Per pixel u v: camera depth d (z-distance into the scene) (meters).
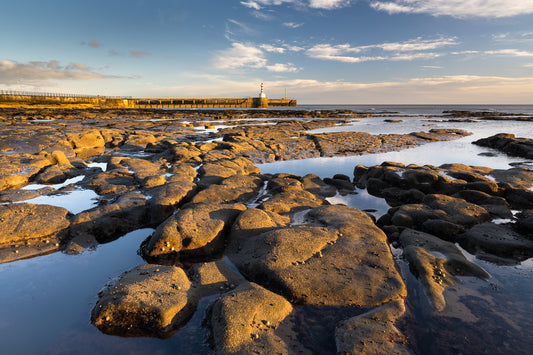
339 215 10.59
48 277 7.92
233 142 28.47
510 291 7.07
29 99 106.75
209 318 6.11
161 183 15.12
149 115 71.12
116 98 138.62
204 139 35.06
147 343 5.64
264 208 11.48
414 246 8.67
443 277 7.38
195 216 9.88
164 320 5.90
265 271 7.41
